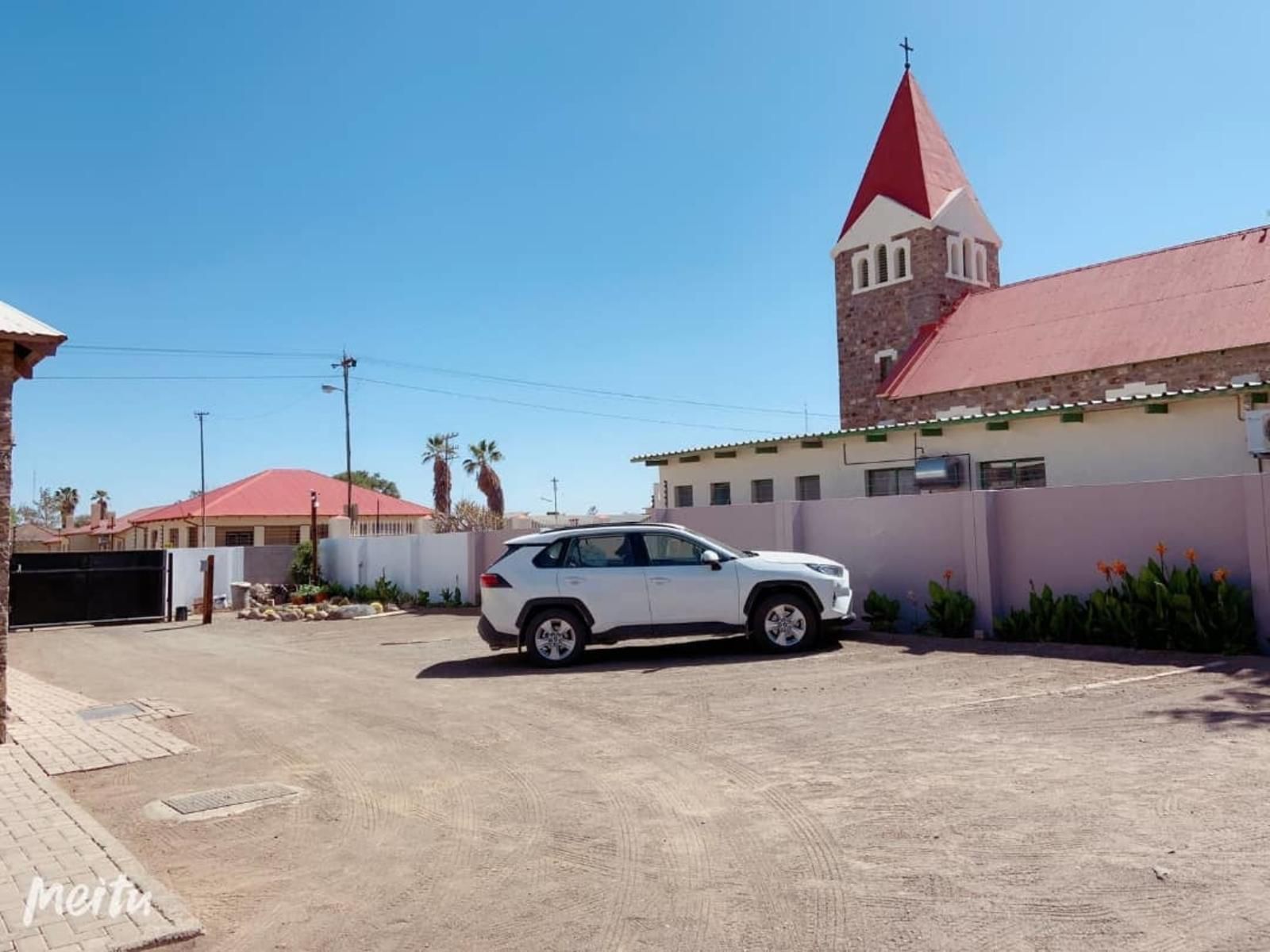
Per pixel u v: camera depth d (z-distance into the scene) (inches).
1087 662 406.6
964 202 1333.7
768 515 633.0
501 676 447.5
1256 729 274.4
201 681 493.0
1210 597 418.9
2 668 331.9
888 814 214.4
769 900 170.9
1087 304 1058.1
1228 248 989.8
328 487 1927.9
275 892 187.2
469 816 229.6
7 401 328.5
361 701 397.4
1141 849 185.3
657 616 466.9
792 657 458.6
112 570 952.9
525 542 481.1
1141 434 664.4
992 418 724.7
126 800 259.4
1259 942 146.3
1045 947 147.5
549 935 161.6
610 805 232.1
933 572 540.7
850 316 1401.3
